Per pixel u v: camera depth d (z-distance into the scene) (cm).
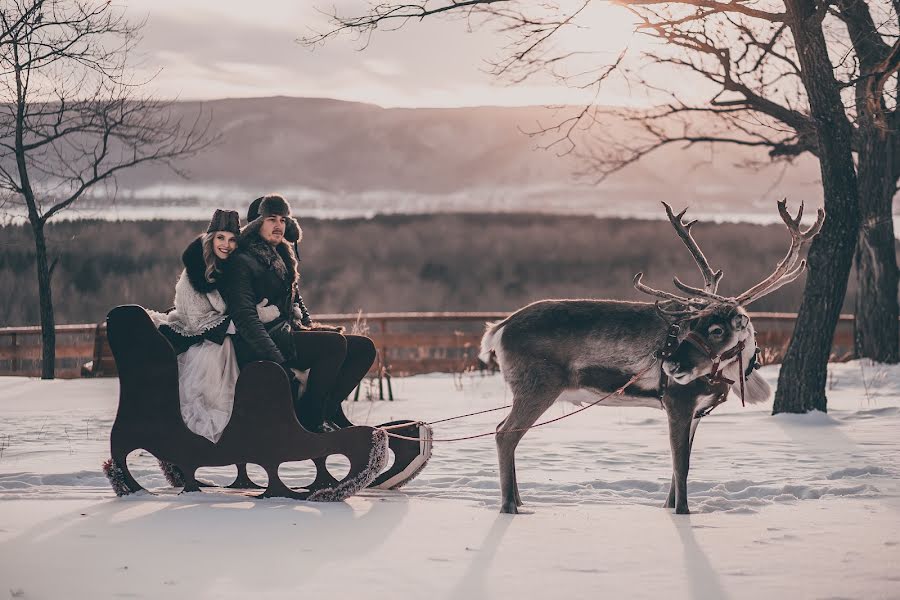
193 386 804
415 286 5928
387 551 605
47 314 2084
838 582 531
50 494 814
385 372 1684
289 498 789
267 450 790
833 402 1534
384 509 752
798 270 804
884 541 633
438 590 516
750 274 5988
